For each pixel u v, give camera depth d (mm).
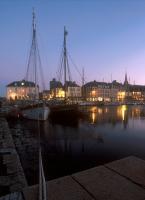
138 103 125000
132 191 3076
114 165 4012
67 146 20562
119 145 21125
